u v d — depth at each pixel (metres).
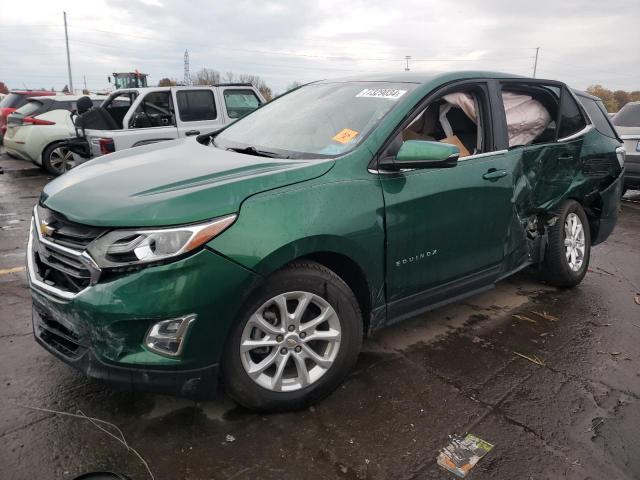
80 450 2.31
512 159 3.57
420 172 2.96
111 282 2.14
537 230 4.10
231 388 2.44
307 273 2.51
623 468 2.35
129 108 8.54
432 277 3.13
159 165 2.76
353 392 2.83
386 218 2.76
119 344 2.16
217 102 8.73
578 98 4.57
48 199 2.54
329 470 2.26
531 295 4.39
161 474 2.19
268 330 2.46
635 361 3.33
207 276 2.18
